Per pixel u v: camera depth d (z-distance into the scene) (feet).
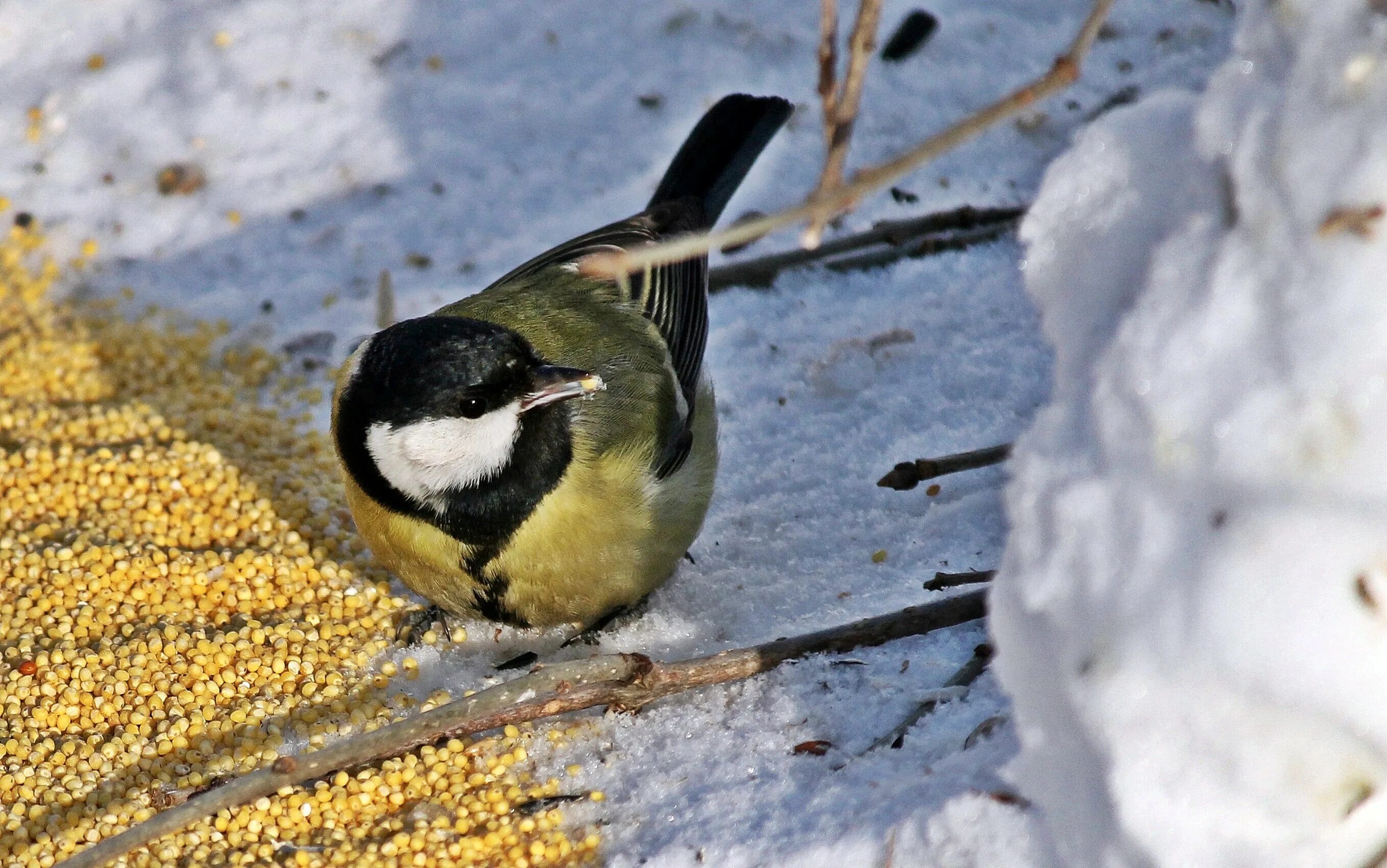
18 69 40.06
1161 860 12.02
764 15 40.19
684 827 20.43
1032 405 29.50
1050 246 13.82
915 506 27.66
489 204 36.42
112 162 37.81
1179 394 11.87
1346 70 11.09
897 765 20.30
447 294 33.94
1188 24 37.99
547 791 21.77
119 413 30.01
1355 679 10.81
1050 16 39.19
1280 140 11.48
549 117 38.52
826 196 13.69
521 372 22.22
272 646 24.94
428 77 39.63
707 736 22.33
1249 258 11.60
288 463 29.37
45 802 21.66
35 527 27.37
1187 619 11.63
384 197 36.83
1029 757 14.02
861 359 31.22
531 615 24.30
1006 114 13.32
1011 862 15.42
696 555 27.27
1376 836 11.28
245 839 20.80
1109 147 13.42
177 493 28.19
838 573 26.35
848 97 14.97
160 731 23.08
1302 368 11.06
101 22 41.06
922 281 33.47
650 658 23.20
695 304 27.71
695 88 38.55
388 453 22.43
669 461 24.17
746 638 25.16
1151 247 12.98
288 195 36.96
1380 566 10.69
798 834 19.11
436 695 24.11
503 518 22.68
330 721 23.47
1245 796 11.63
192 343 32.91
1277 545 11.09
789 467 29.09
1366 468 10.78
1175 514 11.91
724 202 30.99
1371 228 10.78
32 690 23.58
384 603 26.40
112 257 35.45
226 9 41.45
